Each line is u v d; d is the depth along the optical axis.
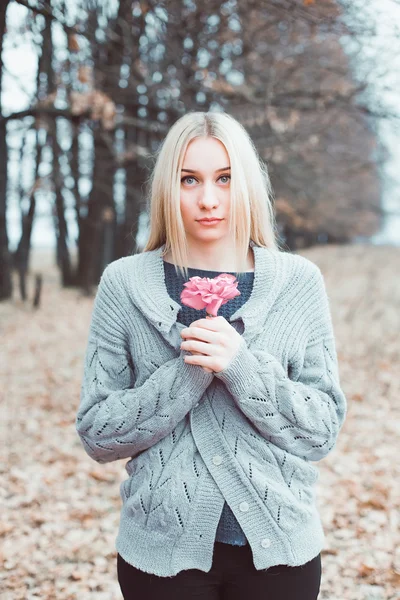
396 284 15.01
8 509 3.88
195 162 1.59
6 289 12.38
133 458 1.68
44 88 7.57
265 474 1.56
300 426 1.55
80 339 9.09
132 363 1.69
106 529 3.68
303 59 7.94
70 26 5.82
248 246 1.71
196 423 1.59
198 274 1.67
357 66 7.51
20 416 5.66
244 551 1.55
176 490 1.54
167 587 1.56
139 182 11.04
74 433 5.28
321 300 1.71
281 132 7.37
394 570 3.24
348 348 8.58
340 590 3.08
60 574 3.19
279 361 1.62
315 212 12.38
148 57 7.41
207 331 1.48
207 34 7.11
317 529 1.63
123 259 1.75
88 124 8.31
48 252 29.81
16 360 7.77
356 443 5.11
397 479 4.38
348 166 10.82
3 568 3.21
